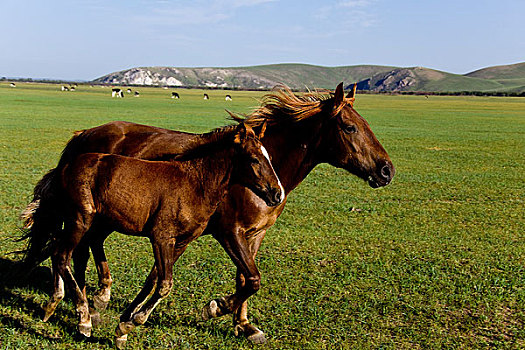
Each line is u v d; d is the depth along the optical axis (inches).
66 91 4384.8
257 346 223.9
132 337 226.4
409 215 493.0
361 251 369.1
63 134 1104.2
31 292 272.2
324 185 650.2
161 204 199.8
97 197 204.4
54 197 220.4
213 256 346.3
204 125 1392.7
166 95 4525.1
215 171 204.5
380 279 311.0
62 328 232.7
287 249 369.4
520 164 886.4
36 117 1544.0
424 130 1550.2
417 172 775.7
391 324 249.3
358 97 5684.1
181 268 319.6
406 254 364.2
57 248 217.9
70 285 215.6
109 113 1819.6
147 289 211.2
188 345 220.1
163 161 213.0
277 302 270.2
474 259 357.7
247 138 205.5
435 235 420.5
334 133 237.5
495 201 573.3
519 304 277.1
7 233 377.1
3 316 239.6
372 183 240.4
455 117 2239.2
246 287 215.2
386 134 1392.7
